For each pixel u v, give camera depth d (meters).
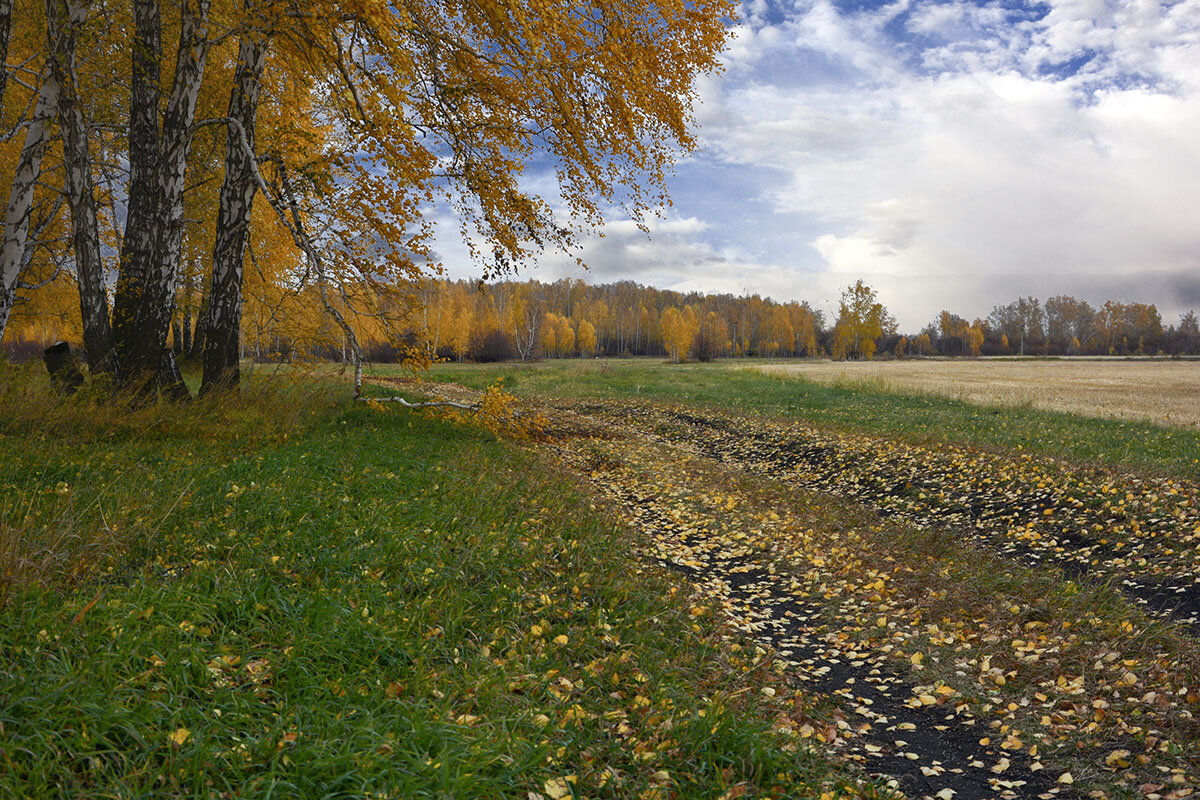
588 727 3.38
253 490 5.85
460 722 3.10
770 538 8.07
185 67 9.20
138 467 6.30
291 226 9.34
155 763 2.49
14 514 4.63
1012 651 4.95
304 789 2.46
